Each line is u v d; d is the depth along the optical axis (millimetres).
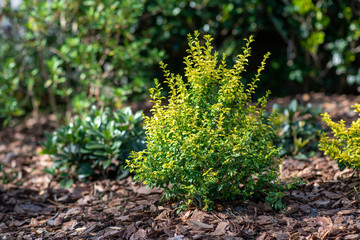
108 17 5105
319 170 3457
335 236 2361
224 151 2557
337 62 6383
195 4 6359
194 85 2705
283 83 7184
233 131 2662
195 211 2742
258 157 2662
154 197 3139
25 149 5191
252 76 7043
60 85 6223
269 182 2898
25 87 6547
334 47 6414
